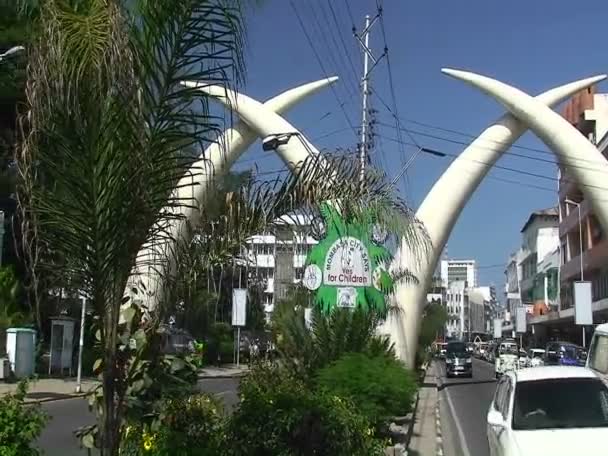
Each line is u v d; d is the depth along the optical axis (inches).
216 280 294.7
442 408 989.2
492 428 375.2
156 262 257.1
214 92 232.4
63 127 204.1
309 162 299.3
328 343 599.2
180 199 235.9
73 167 210.2
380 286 676.1
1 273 1273.4
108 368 245.9
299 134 642.2
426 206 1421.0
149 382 304.5
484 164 1437.0
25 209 216.7
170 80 221.8
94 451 511.8
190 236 268.2
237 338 1820.9
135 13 216.1
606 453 327.6
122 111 205.6
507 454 336.5
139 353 295.7
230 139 248.2
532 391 379.2
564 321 3137.3
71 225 217.3
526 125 1450.5
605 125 2751.0
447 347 1892.2
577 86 1509.6
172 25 218.1
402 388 538.0
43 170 212.4
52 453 517.3
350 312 623.5
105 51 194.5
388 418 531.5
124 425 304.0
